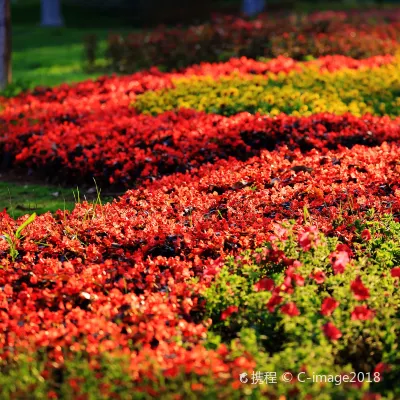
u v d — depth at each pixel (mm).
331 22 19656
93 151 9375
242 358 3959
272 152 8914
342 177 7754
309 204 6996
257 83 12695
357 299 4699
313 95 11672
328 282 5156
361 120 10234
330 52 17297
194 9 31781
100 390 3795
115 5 39594
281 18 23078
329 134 9688
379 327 4641
